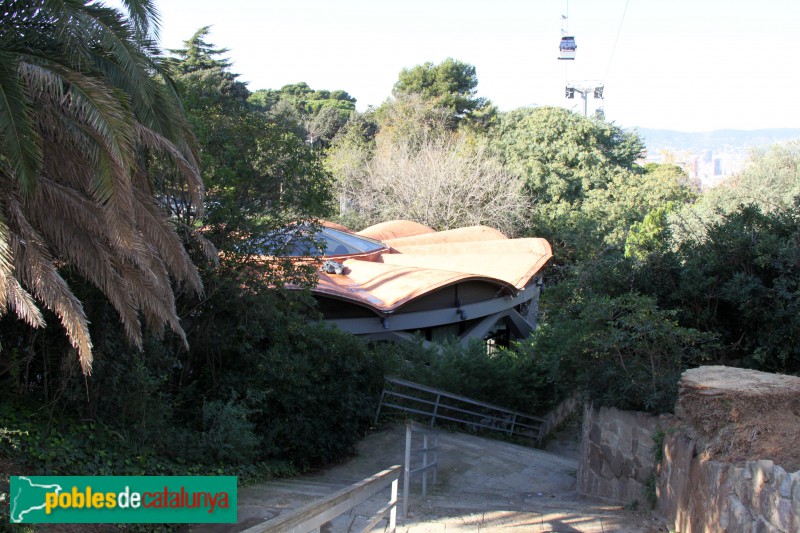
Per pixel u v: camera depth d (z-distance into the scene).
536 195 42.16
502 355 18.00
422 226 31.39
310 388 11.85
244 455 10.36
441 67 57.53
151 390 9.43
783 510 4.86
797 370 11.11
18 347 8.56
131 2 8.29
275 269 12.59
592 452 10.26
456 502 8.89
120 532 6.88
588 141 44.62
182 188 11.39
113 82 8.13
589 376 9.98
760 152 27.42
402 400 15.27
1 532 6.07
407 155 41.03
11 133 6.16
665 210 27.55
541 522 7.53
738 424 6.71
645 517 7.81
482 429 15.81
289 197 13.07
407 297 18.55
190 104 12.62
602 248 16.92
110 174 6.83
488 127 54.69
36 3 7.19
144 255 7.36
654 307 9.25
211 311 11.97
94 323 8.69
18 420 7.93
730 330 11.87
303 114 67.69
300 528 4.23
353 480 11.08
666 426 8.16
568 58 64.31
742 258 11.64
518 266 23.81
